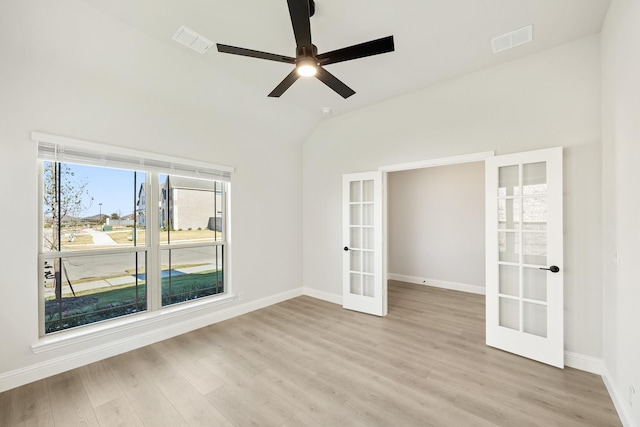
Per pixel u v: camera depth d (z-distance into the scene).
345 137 4.23
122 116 2.77
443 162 3.26
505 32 2.38
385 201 3.86
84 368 2.47
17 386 2.20
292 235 4.63
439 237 5.32
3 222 2.17
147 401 2.04
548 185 2.53
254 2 2.04
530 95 2.71
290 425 1.81
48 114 2.35
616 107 1.97
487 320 2.90
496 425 1.80
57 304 2.56
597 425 1.80
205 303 3.42
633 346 1.68
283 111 4.01
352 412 1.93
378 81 3.25
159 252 3.17
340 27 2.31
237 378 2.33
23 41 2.18
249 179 3.98
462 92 3.13
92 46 2.38
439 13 2.15
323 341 3.01
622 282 1.88
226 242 3.81
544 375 2.35
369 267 3.99
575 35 2.42
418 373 2.39
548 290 2.52
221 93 3.33
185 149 3.27
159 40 2.51
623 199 1.86
